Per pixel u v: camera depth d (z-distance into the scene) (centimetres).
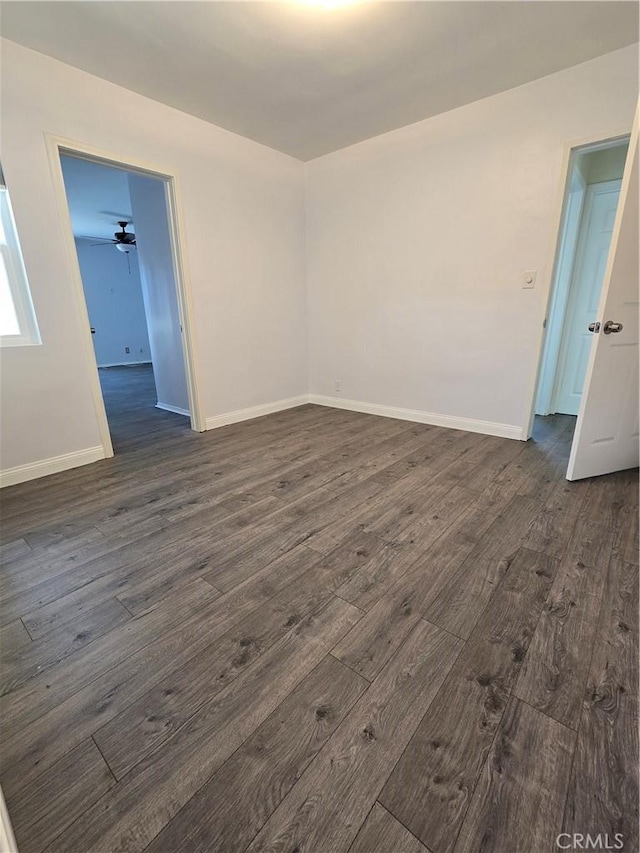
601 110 245
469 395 345
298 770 93
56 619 142
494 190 296
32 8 192
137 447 321
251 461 287
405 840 81
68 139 246
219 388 373
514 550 175
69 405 272
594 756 95
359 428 365
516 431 324
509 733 100
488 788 89
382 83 262
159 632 135
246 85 262
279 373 429
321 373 455
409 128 326
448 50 230
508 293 306
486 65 245
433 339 356
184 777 92
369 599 148
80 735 102
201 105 290
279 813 85
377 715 106
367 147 355
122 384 630
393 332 382
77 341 271
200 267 337
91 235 739
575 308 375
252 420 401
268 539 188
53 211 247
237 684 115
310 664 121
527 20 205
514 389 319
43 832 83
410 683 115
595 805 86
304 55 232
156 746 99
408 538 185
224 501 226
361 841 81
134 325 884
